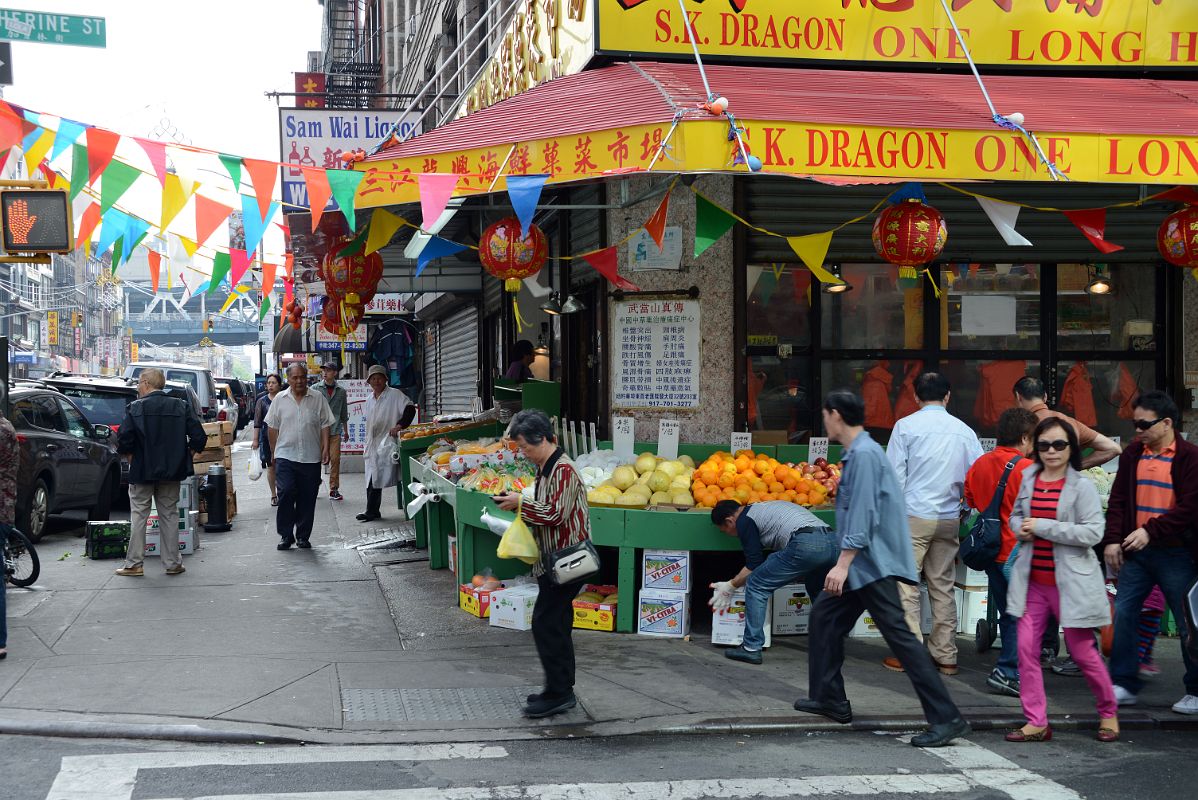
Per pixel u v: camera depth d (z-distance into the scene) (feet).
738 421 29.60
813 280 30.35
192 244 25.84
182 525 36.65
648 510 25.67
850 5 27.91
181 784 15.72
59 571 33.40
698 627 26.78
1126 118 23.98
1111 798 15.74
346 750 17.49
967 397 31.17
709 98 21.72
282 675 21.47
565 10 29.73
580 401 34.88
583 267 33.35
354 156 24.81
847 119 21.89
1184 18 29.22
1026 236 30.73
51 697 19.58
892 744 18.33
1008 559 20.88
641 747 17.95
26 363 212.64
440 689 20.79
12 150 23.63
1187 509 19.57
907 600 22.62
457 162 23.81
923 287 30.96
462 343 66.28
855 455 18.33
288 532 38.06
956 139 22.13
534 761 17.07
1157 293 31.68
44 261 26.14
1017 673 21.38
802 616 25.98
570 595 18.93
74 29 26.37
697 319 29.55
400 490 48.70
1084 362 31.50
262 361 165.27
